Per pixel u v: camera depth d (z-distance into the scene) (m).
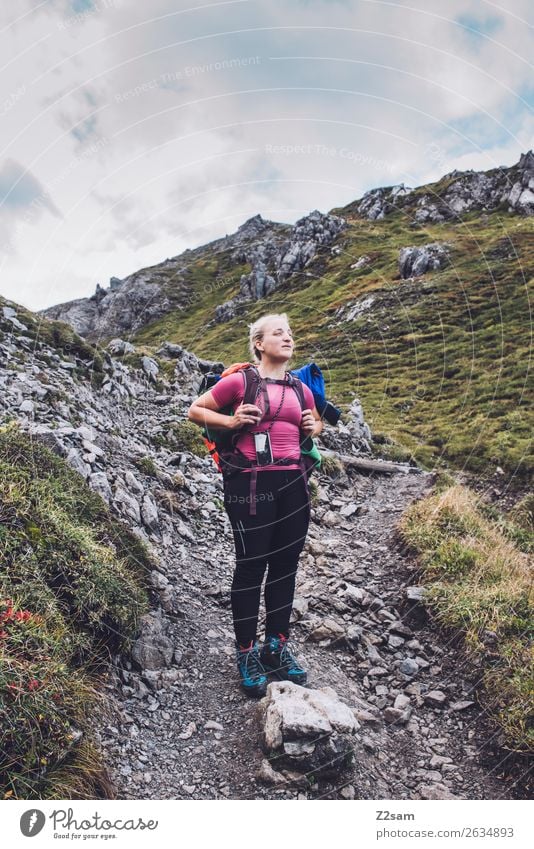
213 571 4.62
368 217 80.62
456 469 16.72
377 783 2.66
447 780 2.74
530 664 3.29
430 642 3.87
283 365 3.17
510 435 18.34
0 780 2.12
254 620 3.16
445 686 3.44
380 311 35.00
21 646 2.46
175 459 6.79
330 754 2.57
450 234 63.56
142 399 9.30
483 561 4.63
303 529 3.16
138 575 3.64
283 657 3.28
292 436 3.05
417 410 21.33
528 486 14.88
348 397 18.33
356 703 3.25
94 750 2.42
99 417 6.90
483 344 28.53
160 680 3.12
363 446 10.80
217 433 3.05
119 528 3.92
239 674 3.30
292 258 67.50
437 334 30.70
